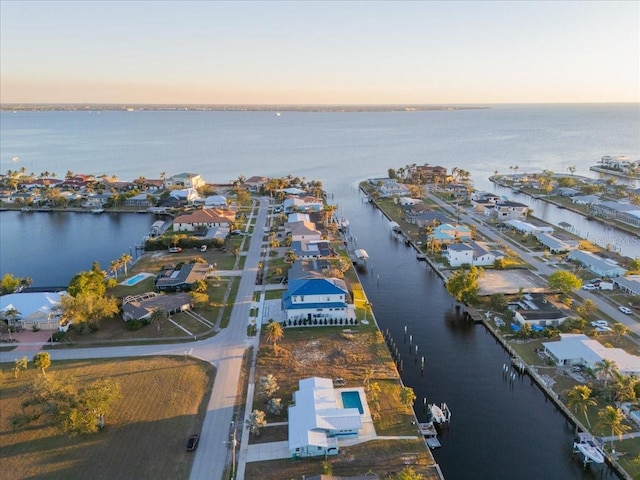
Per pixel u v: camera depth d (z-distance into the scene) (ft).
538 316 321.11
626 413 232.53
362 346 296.92
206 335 308.19
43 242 547.08
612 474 202.80
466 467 207.31
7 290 373.20
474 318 340.39
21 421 219.00
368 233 575.38
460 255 443.73
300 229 517.55
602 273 405.39
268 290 381.19
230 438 214.48
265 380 243.60
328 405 228.22
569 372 269.03
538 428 232.73
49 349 292.20
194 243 492.54
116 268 417.08
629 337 304.71
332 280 353.72
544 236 502.38
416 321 343.87
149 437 214.48
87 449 207.00
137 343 298.15
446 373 278.67
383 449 208.64
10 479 190.70
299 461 201.26
